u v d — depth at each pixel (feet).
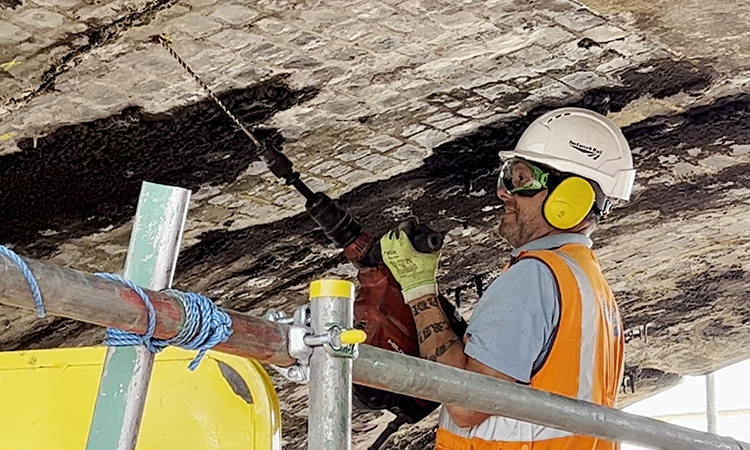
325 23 8.41
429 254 7.57
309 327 4.50
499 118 10.54
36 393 5.31
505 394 5.29
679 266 15.99
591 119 8.28
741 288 17.20
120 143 9.36
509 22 8.86
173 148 9.61
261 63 8.82
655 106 10.78
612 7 8.86
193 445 5.08
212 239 11.62
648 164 12.07
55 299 3.57
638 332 19.07
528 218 7.84
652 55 9.84
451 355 7.14
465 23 8.75
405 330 7.88
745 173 12.50
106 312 3.75
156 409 5.14
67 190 9.82
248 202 10.94
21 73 8.23
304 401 16.69
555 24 9.03
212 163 10.00
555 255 7.05
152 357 4.09
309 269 12.94
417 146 10.74
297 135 10.03
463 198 11.84
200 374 5.17
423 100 9.92
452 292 14.80
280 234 11.85
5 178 9.50
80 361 5.35
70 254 11.03
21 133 8.96
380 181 11.30
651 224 13.94
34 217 10.13
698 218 13.93
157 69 8.55
